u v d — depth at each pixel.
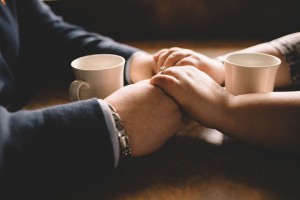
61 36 0.81
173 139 0.54
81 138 0.43
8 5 0.76
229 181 0.45
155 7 1.08
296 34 0.72
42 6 0.87
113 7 1.08
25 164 0.41
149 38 1.11
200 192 0.43
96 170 0.44
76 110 0.45
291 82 0.68
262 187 0.44
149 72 0.70
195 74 0.55
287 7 1.04
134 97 0.50
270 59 0.57
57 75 0.82
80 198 0.43
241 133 0.50
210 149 0.51
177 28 1.10
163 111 0.51
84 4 1.07
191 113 0.52
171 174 0.46
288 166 0.47
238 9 1.06
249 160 0.48
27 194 0.41
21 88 0.76
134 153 0.49
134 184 0.45
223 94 0.53
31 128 0.43
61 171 0.42
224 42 1.03
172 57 0.66
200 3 1.06
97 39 0.79
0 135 0.41
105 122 0.44
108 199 0.43
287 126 0.48
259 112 0.49
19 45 0.80
